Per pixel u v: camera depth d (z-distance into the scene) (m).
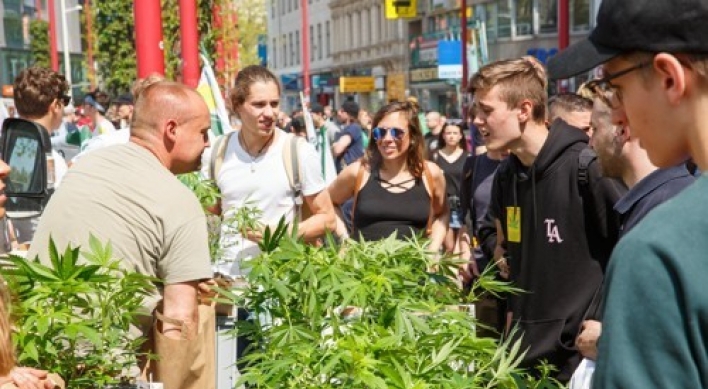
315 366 2.64
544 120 4.12
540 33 39.81
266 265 3.12
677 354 1.51
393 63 58.06
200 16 17.55
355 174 6.11
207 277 3.62
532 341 4.07
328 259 3.12
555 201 3.99
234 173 5.50
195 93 3.85
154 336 3.55
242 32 55.34
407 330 2.75
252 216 5.31
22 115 5.84
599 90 2.13
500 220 4.39
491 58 43.38
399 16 37.34
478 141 8.91
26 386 2.73
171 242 3.57
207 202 5.15
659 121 1.75
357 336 2.66
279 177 5.48
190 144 3.80
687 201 1.58
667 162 1.77
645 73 1.76
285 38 80.62
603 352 1.58
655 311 1.53
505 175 4.29
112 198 3.56
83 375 2.96
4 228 5.11
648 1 1.73
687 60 1.69
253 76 5.41
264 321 3.21
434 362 2.58
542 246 4.04
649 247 1.55
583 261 3.98
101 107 14.32
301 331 2.88
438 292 3.26
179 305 3.56
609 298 1.59
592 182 3.90
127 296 2.95
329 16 69.31
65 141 12.07
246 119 5.42
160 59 8.36
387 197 6.01
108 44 29.05
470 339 2.78
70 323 2.83
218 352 4.00
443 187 6.12
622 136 3.36
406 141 5.95
